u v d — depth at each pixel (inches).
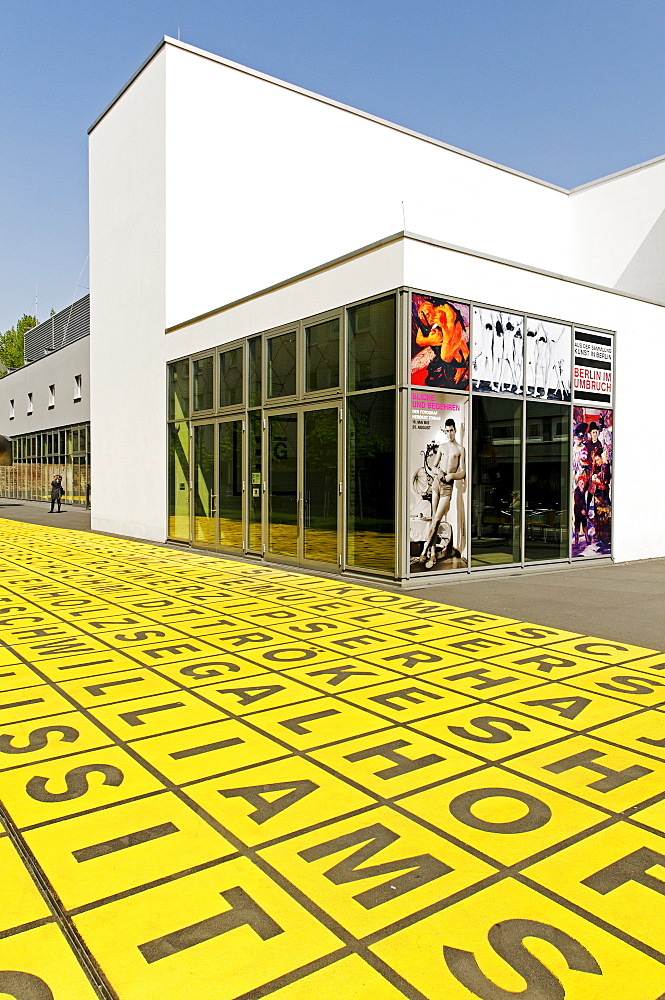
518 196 806.5
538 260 819.4
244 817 136.7
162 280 630.5
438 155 749.3
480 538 438.0
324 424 458.0
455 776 155.0
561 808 140.7
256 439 530.3
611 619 315.3
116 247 723.4
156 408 659.4
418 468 402.3
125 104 687.1
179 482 631.2
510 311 447.5
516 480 457.7
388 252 402.6
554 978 93.9
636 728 184.2
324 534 462.3
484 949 99.4
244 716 192.5
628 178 770.8
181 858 122.3
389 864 120.4
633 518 537.6
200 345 590.6
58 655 256.1
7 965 96.3
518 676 229.1
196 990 91.8
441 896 111.5
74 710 197.3
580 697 208.5
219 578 440.8
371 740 175.5
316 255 681.6
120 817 136.7
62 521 957.8
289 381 489.7
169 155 611.8
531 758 164.7
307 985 92.6
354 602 356.8
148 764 161.2
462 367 422.3
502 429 447.5
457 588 399.2
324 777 154.4
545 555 477.7
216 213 635.5
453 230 757.9
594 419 506.3
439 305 409.7
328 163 684.1
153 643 273.4
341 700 205.6
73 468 1321.4
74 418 1302.9
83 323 1312.7
